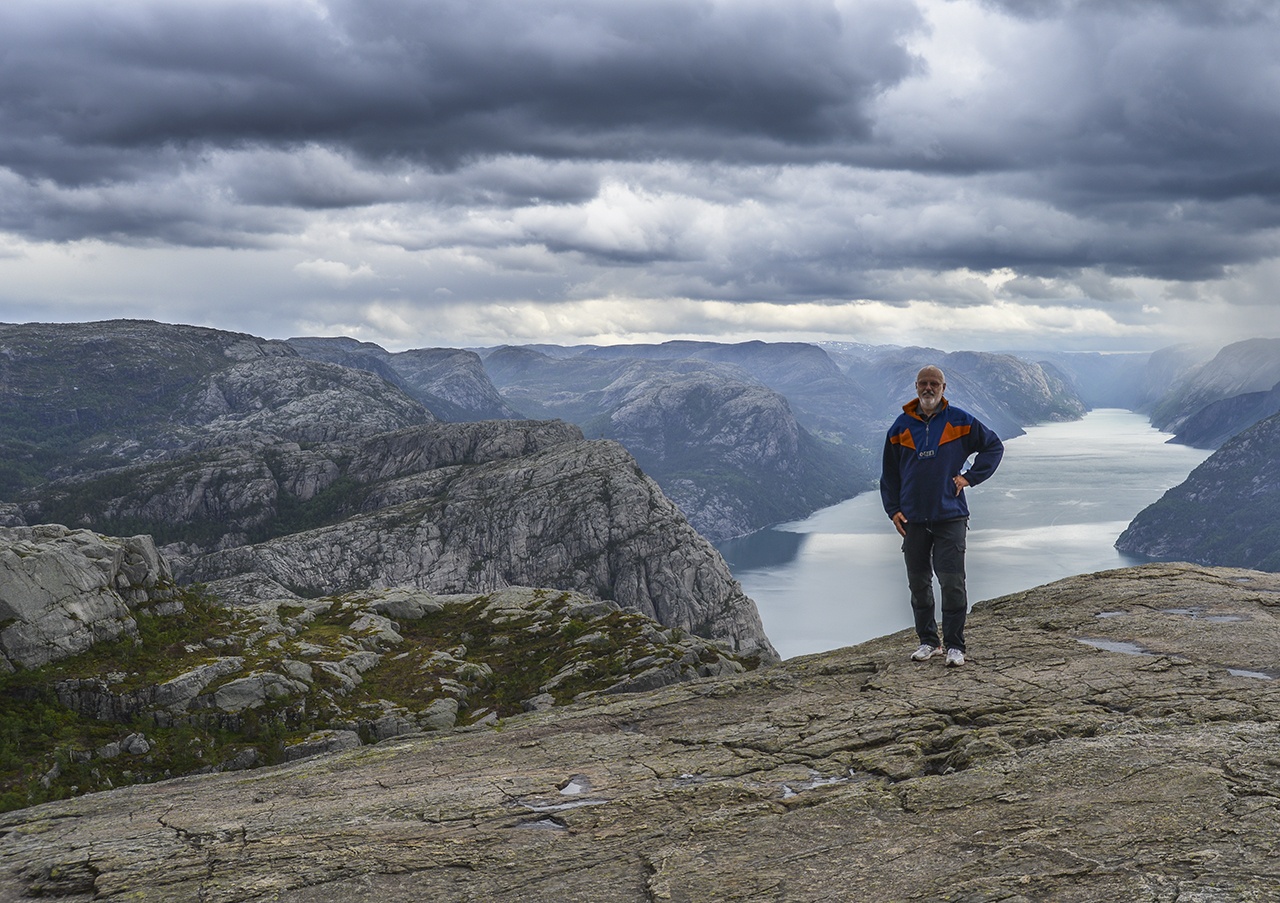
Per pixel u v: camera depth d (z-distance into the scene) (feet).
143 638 169.37
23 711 139.85
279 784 29.60
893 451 37.42
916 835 18.66
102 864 21.11
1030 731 25.03
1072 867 16.01
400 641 214.48
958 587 35.55
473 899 17.49
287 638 197.67
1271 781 18.90
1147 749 22.02
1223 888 14.21
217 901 18.12
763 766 25.57
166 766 134.41
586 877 18.26
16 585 153.07
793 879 17.11
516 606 246.88
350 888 18.42
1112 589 48.06
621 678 172.45
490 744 32.63
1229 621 38.45
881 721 28.84
